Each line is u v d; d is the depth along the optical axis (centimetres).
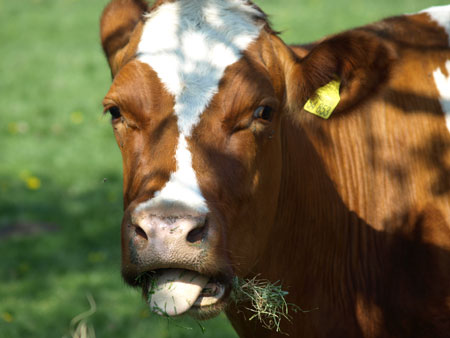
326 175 566
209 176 436
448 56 578
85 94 2103
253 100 459
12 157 1661
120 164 1631
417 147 561
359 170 571
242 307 545
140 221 414
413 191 556
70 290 1059
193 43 476
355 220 568
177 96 450
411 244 549
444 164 555
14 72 2286
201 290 436
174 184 426
